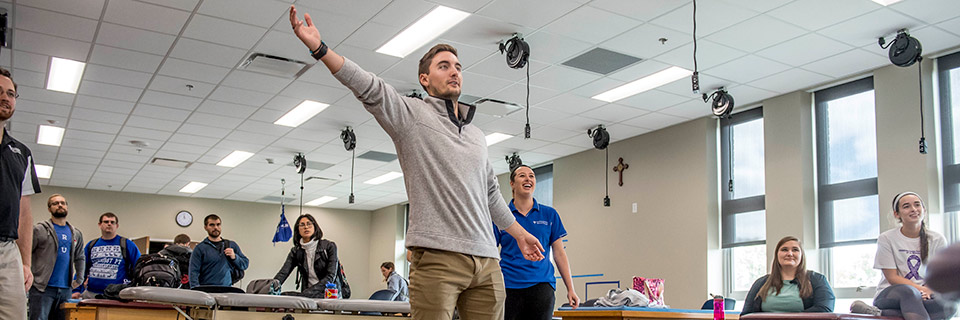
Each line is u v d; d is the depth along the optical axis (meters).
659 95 8.95
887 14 6.45
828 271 8.48
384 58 7.62
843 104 8.55
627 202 10.92
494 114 9.80
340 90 8.77
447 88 2.02
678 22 6.67
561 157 12.42
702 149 9.89
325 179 14.64
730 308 6.80
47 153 12.32
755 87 8.66
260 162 13.04
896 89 7.82
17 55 7.56
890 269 4.48
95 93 8.91
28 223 3.01
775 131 9.02
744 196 9.55
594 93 8.88
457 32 6.94
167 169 13.70
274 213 17.72
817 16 6.49
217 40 7.16
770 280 4.52
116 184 15.30
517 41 6.92
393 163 13.03
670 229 10.15
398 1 6.25
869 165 8.16
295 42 7.20
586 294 11.36
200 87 8.66
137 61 7.76
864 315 3.54
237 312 4.39
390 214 17.98
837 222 8.41
